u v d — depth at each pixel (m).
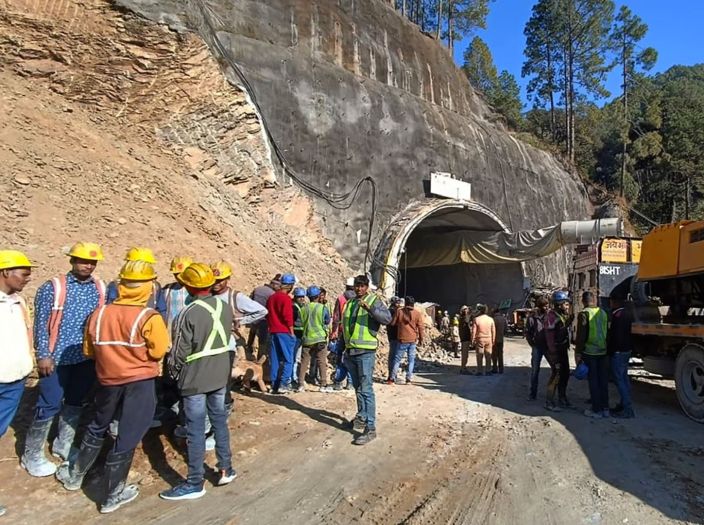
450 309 32.03
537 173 31.23
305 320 8.21
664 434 6.45
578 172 40.59
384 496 4.34
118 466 3.82
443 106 27.28
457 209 23.14
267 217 16.12
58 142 10.40
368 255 19.47
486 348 11.83
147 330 3.84
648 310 9.38
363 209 19.64
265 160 16.02
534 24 49.47
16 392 3.83
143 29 12.80
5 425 3.82
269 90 17.02
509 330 25.92
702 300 8.34
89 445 3.96
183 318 4.18
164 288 5.74
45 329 4.18
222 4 17.30
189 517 3.84
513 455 5.53
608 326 7.52
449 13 47.59
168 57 13.26
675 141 50.03
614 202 38.78
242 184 15.55
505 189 27.48
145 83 13.27
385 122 21.00
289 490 4.39
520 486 4.64
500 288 29.47
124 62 12.84
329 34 20.98
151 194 11.01
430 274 33.00
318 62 19.33
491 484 4.68
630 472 5.05
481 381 10.80
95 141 11.38
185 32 13.34
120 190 10.41
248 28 17.88
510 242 24.16
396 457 5.31
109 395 3.88
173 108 13.88
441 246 27.56
